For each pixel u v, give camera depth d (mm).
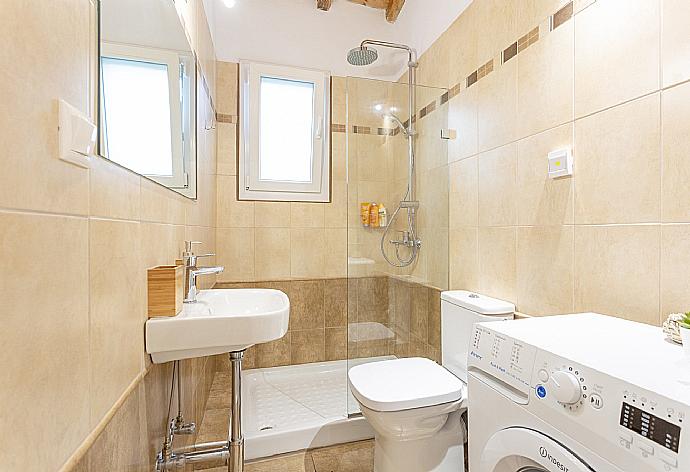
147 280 1059
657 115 1087
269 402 2291
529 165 1602
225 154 2764
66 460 574
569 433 765
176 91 1415
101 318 730
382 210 2312
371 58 2678
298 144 2973
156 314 1061
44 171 527
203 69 2074
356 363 2256
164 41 1260
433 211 2316
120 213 850
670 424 585
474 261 2006
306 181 2973
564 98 1418
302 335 2838
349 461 1843
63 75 593
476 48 1980
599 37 1270
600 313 1276
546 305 1514
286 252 2879
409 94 2350
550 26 1482
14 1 458
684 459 561
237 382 1341
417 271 2348
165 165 1285
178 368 1366
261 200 2846
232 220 2775
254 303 1625
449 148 2250
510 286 1728
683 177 1021
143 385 994
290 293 2816
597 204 1284
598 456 700
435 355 2301
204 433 1939
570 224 1396
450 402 1538
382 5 3068
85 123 635
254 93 2803
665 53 1063
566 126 1410
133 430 904
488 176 1883
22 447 464
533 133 1577
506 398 965
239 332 1082
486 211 1902
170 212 1339
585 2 1323
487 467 1010
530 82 1591
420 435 1552
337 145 3021
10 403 443
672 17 1043
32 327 492
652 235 1104
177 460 1223
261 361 2760
